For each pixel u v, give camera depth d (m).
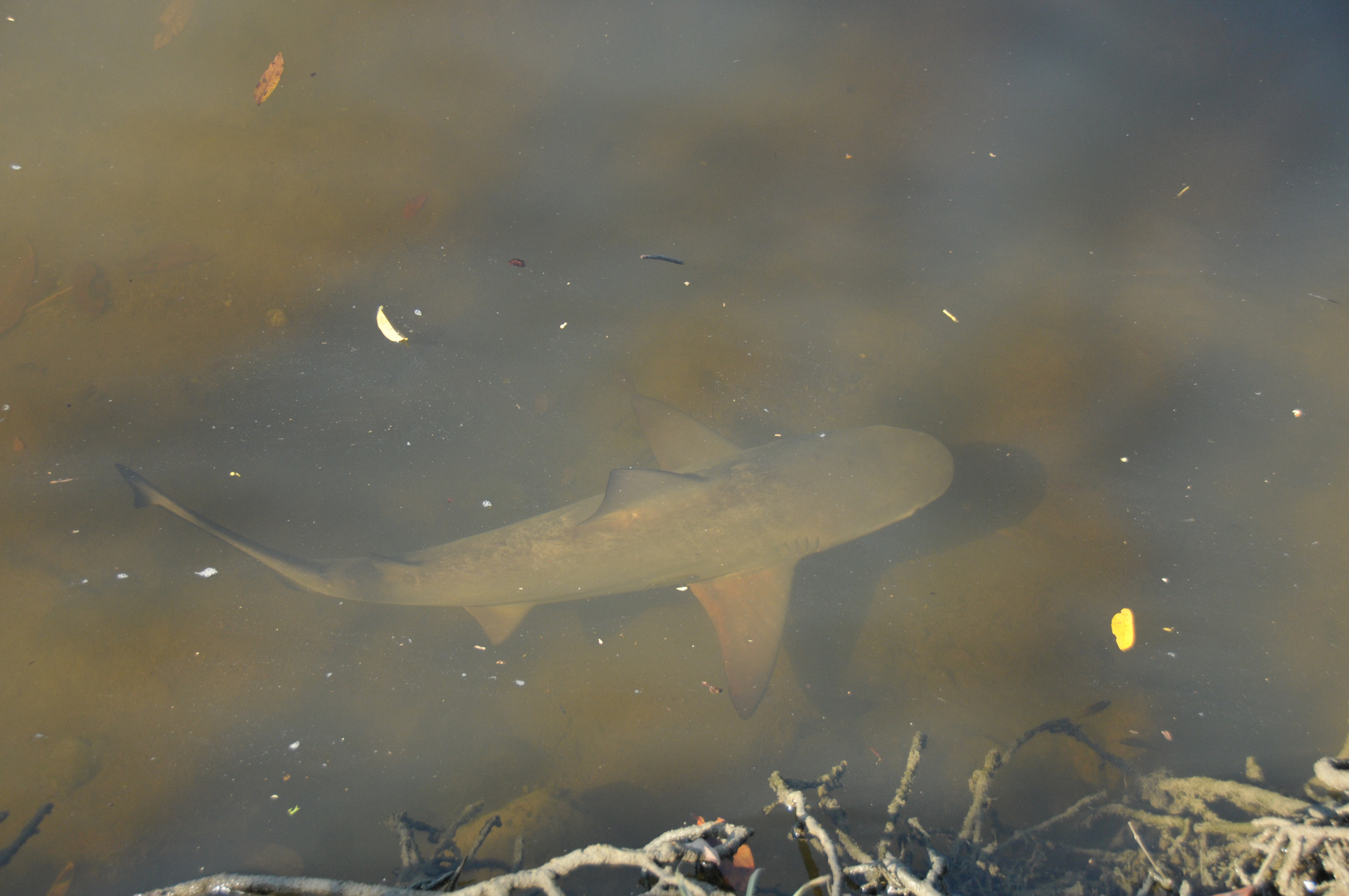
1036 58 6.26
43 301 5.73
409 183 5.95
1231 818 5.18
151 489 5.40
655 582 5.47
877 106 6.14
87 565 5.51
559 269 5.86
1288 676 5.36
